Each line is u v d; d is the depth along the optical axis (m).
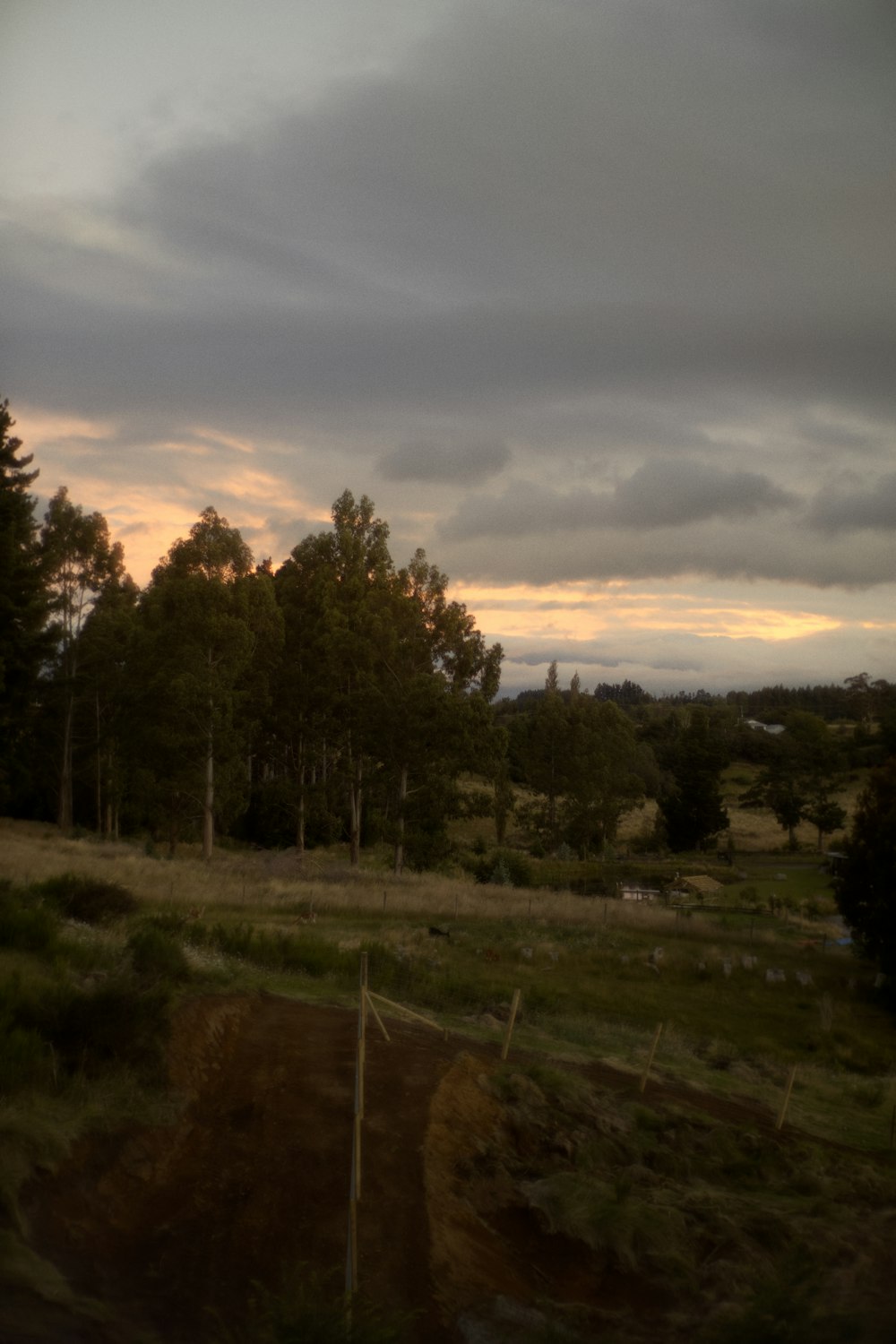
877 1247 9.40
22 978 10.95
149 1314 6.18
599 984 28.52
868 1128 16.05
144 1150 8.43
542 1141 10.89
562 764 88.50
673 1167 11.27
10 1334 5.26
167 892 31.44
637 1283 8.48
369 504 70.31
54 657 48.47
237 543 62.75
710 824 96.06
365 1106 10.16
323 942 20.64
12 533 44.66
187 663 52.69
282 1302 5.87
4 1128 7.47
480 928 34.28
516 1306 7.29
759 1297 6.99
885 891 32.66
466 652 61.53
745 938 39.78
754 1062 20.25
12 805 72.50
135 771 58.44
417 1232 7.96
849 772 119.75
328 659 58.56
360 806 62.62
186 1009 11.80
